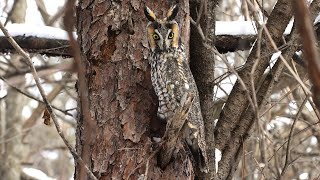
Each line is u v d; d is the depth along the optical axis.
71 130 26.61
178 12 8.18
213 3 8.73
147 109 7.91
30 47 10.75
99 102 8.00
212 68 8.88
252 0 6.87
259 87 9.45
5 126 19.66
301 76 11.23
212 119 8.95
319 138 12.73
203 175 8.33
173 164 7.75
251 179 11.92
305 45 2.78
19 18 18.11
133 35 8.05
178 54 7.87
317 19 9.91
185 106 6.91
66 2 3.26
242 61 14.98
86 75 8.16
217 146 9.61
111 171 7.80
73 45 3.39
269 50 8.95
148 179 7.66
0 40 10.66
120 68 8.01
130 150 7.78
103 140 7.89
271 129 14.09
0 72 18.77
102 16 8.16
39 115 19.97
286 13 9.25
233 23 10.86
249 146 11.98
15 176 19.47
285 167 8.27
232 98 9.62
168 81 7.62
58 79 17.62
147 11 7.92
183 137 7.51
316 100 2.80
